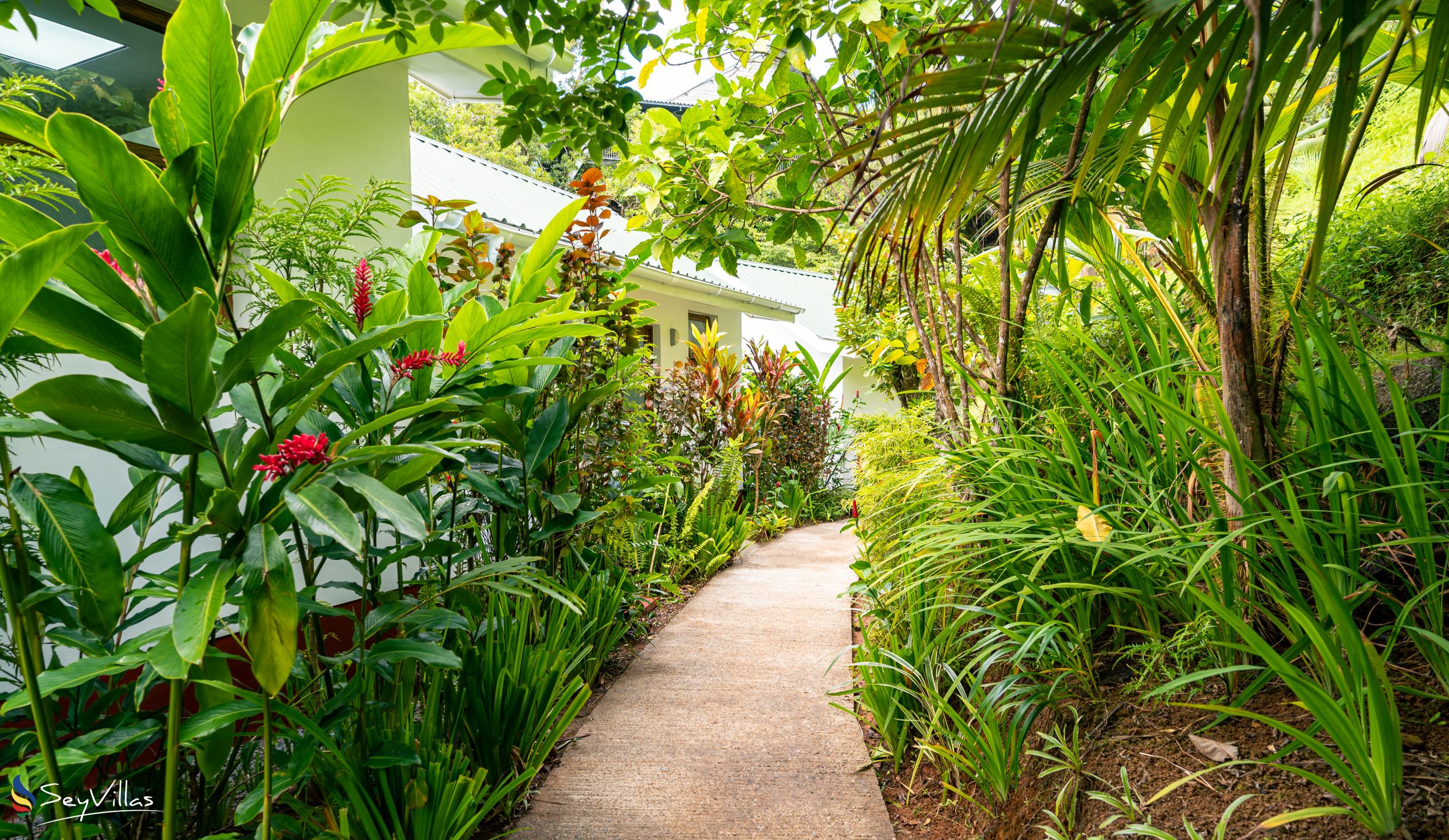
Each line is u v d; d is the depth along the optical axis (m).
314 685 1.95
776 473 9.15
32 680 1.41
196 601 1.38
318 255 3.13
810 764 2.63
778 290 14.92
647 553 5.17
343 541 1.37
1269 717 1.63
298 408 1.62
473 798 1.96
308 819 1.81
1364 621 1.80
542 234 2.94
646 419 4.76
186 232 1.48
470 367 2.39
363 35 2.14
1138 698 1.92
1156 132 2.29
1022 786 1.98
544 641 3.13
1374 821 1.23
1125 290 2.45
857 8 2.35
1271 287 1.97
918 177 1.76
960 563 2.67
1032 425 2.83
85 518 1.50
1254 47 0.99
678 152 3.33
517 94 2.79
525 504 3.25
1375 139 3.97
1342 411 1.92
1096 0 1.36
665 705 3.16
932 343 3.26
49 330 1.33
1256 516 1.70
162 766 1.83
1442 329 2.50
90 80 3.13
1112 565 2.15
